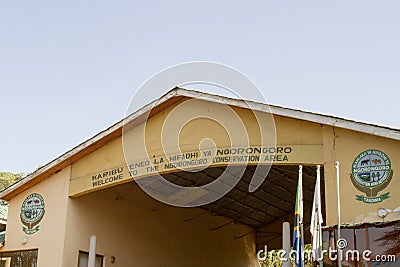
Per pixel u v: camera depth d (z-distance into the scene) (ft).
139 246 64.59
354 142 43.86
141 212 66.08
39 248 56.75
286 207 75.61
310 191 67.46
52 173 58.39
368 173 42.63
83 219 57.93
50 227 56.85
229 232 80.43
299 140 45.75
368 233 41.04
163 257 67.87
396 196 41.34
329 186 43.62
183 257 71.05
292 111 45.29
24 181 58.44
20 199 59.52
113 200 62.28
